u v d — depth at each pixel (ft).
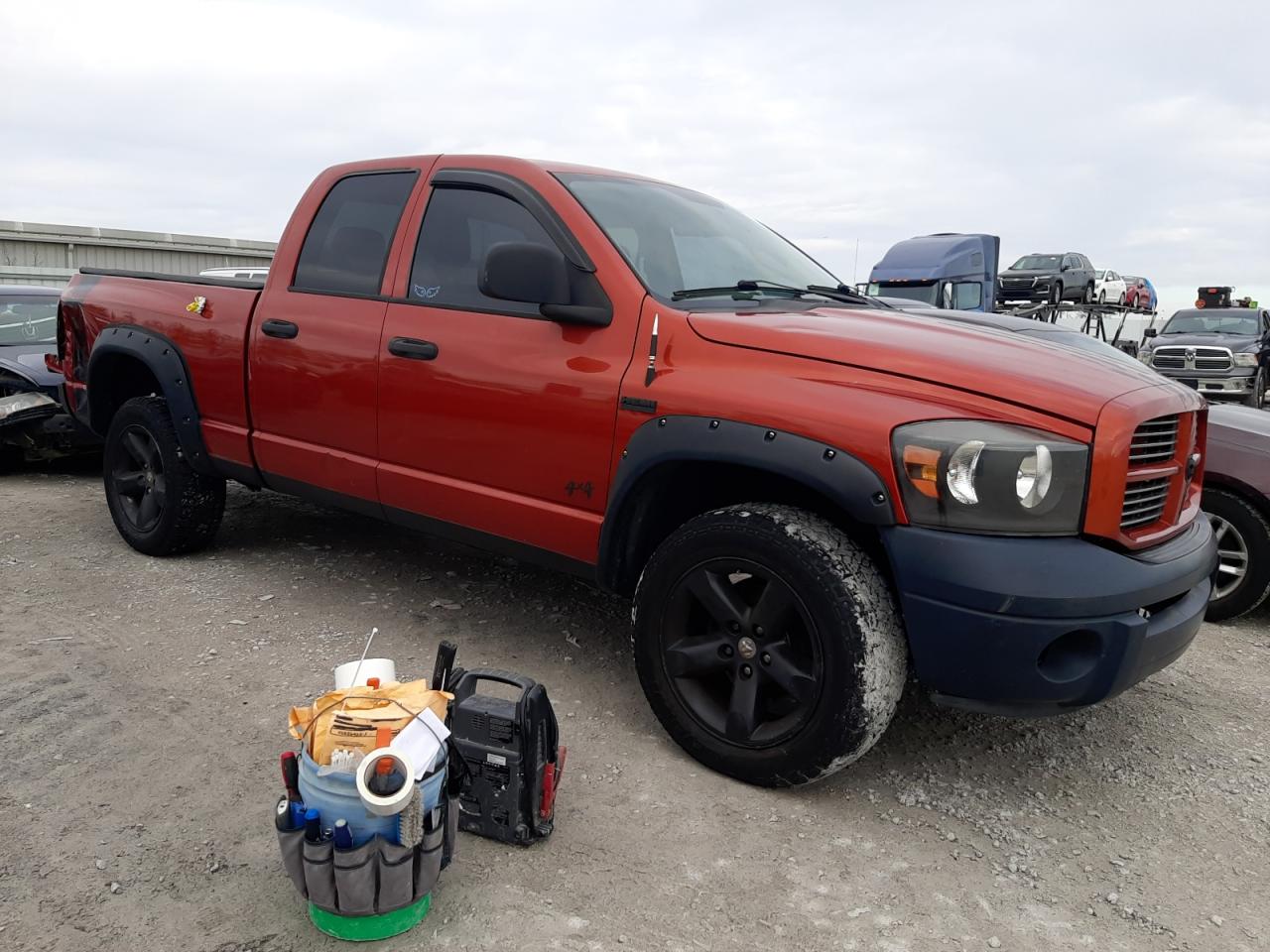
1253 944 7.59
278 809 6.81
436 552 16.75
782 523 8.95
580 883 7.82
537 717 8.22
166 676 11.30
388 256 12.58
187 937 6.95
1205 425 10.87
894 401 8.63
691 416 9.49
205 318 14.56
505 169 11.82
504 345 11.12
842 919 7.57
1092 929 7.68
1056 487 8.27
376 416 12.39
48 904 7.21
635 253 10.90
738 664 9.39
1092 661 8.44
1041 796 9.82
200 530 15.48
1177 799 9.92
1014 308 68.33
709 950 7.12
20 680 10.96
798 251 14.14
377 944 6.99
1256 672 13.85
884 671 8.64
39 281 67.10
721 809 9.05
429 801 6.96
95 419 16.88
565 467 10.62
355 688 7.28
